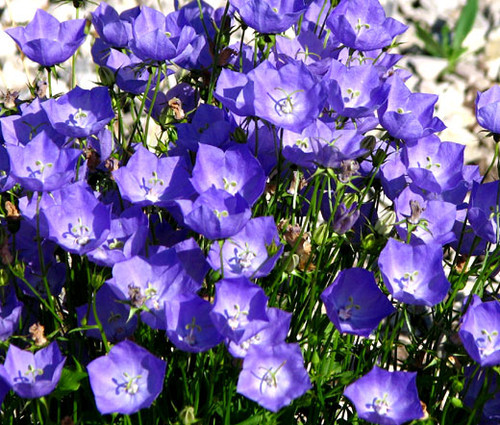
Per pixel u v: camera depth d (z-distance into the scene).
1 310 0.81
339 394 0.83
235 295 0.77
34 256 0.83
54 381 0.75
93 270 0.85
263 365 0.77
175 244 0.83
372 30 0.85
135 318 0.80
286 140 0.84
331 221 0.81
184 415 0.77
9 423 0.81
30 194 0.79
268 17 0.84
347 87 0.86
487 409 0.85
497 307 0.80
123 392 0.77
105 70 0.86
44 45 0.84
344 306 0.82
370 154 0.84
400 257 0.82
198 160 0.81
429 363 0.85
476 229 0.83
